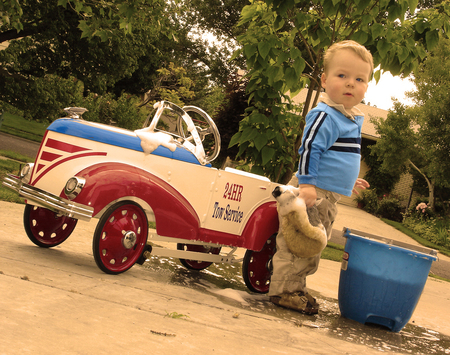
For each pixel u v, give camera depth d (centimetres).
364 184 353
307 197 309
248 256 385
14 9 662
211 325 224
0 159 1009
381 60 487
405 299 325
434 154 1791
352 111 336
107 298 233
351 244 344
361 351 245
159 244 519
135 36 1080
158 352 164
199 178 353
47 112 1055
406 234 1792
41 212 369
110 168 313
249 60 480
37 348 145
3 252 307
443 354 294
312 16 482
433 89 1814
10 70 979
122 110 2319
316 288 470
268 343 215
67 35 962
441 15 482
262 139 493
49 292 215
